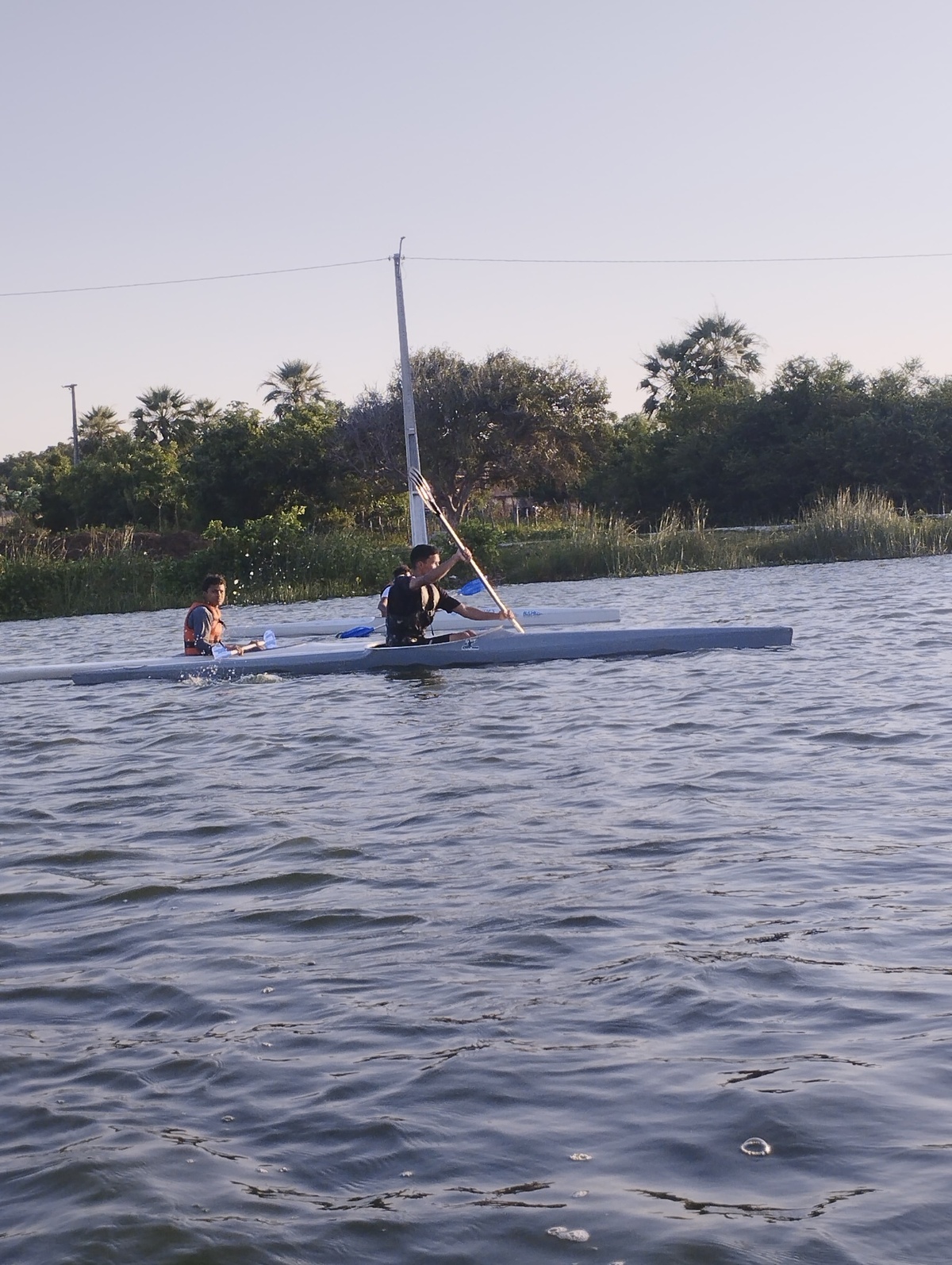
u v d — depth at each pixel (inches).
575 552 1333.7
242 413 2166.6
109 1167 132.8
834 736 347.9
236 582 1273.4
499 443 2011.6
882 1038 154.9
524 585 1267.2
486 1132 137.2
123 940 207.0
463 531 1348.4
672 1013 165.8
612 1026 162.9
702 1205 121.1
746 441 2034.9
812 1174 125.4
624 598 979.3
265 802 303.9
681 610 815.1
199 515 2138.3
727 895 212.4
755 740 349.4
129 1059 160.6
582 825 264.8
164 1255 116.7
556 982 178.7
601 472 2223.2
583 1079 148.4
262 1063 156.8
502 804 287.3
